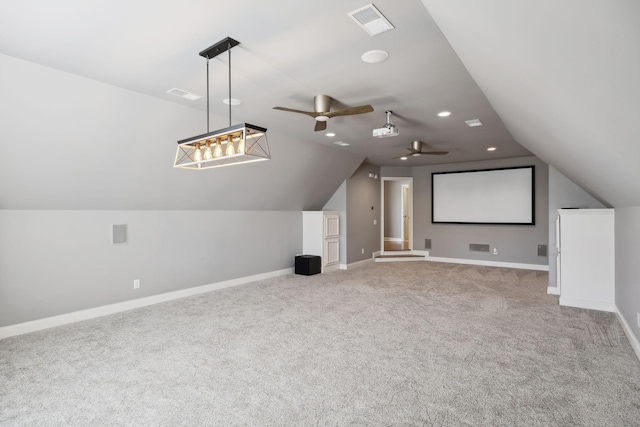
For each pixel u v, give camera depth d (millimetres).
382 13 2254
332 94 3785
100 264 4480
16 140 3291
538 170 7824
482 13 1453
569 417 2227
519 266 8031
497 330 3832
